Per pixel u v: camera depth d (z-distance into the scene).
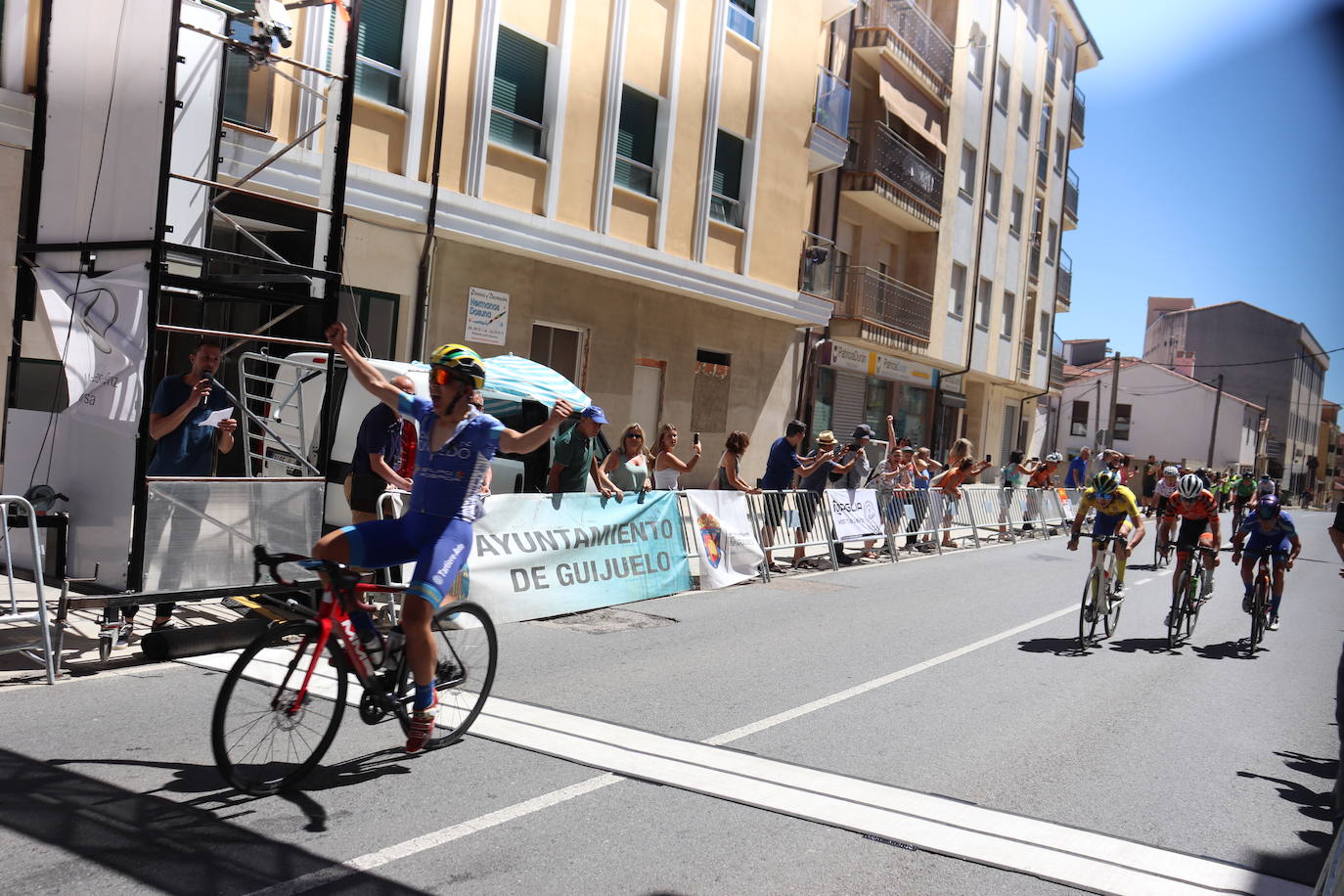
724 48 17.22
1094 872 4.03
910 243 27.52
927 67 25.17
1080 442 64.06
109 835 3.66
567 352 15.57
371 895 3.36
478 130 13.08
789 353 21.06
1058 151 38.75
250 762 4.14
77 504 6.25
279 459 8.38
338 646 4.39
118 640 6.45
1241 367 75.94
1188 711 6.92
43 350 6.89
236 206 10.86
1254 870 4.18
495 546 8.27
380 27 11.97
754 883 3.69
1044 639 9.30
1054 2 35.56
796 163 19.47
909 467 15.60
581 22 14.48
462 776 4.58
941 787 4.91
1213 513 9.65
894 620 9.65
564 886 3.54
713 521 11.14
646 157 16.12
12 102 8.59
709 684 6.62
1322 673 8.77
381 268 12.41
